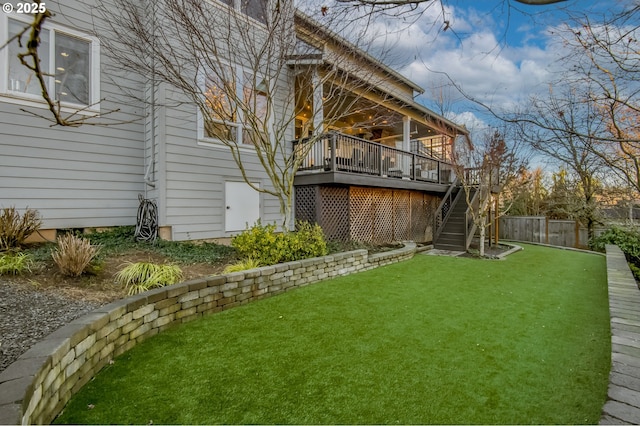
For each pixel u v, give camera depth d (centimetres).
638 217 1095
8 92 502
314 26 602
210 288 386
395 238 1069
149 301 316
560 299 458
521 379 247
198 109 655
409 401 219
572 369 262
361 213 938
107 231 604
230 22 603
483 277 593
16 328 243
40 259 413
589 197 1135
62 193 560
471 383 241
